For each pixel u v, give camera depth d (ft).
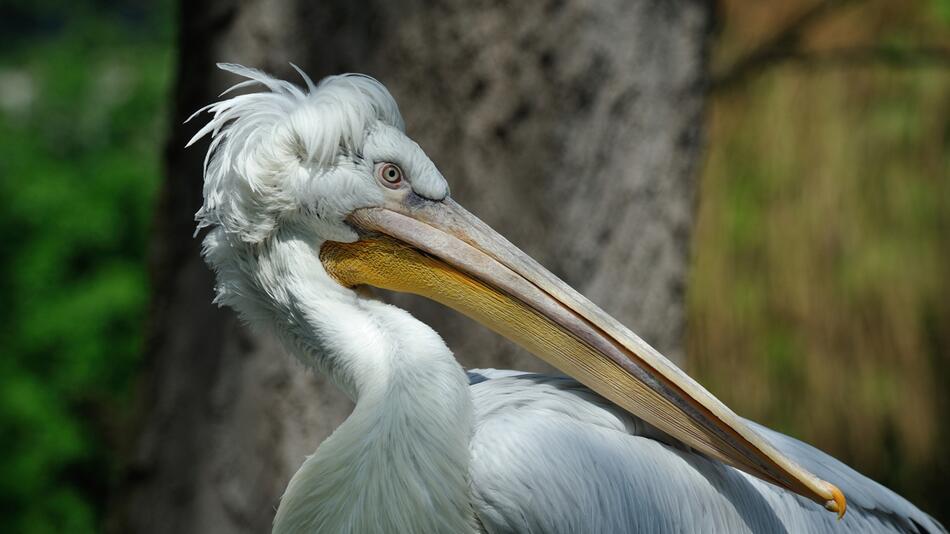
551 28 35.63
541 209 35.78
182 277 37.50
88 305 64.75
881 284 59.41
